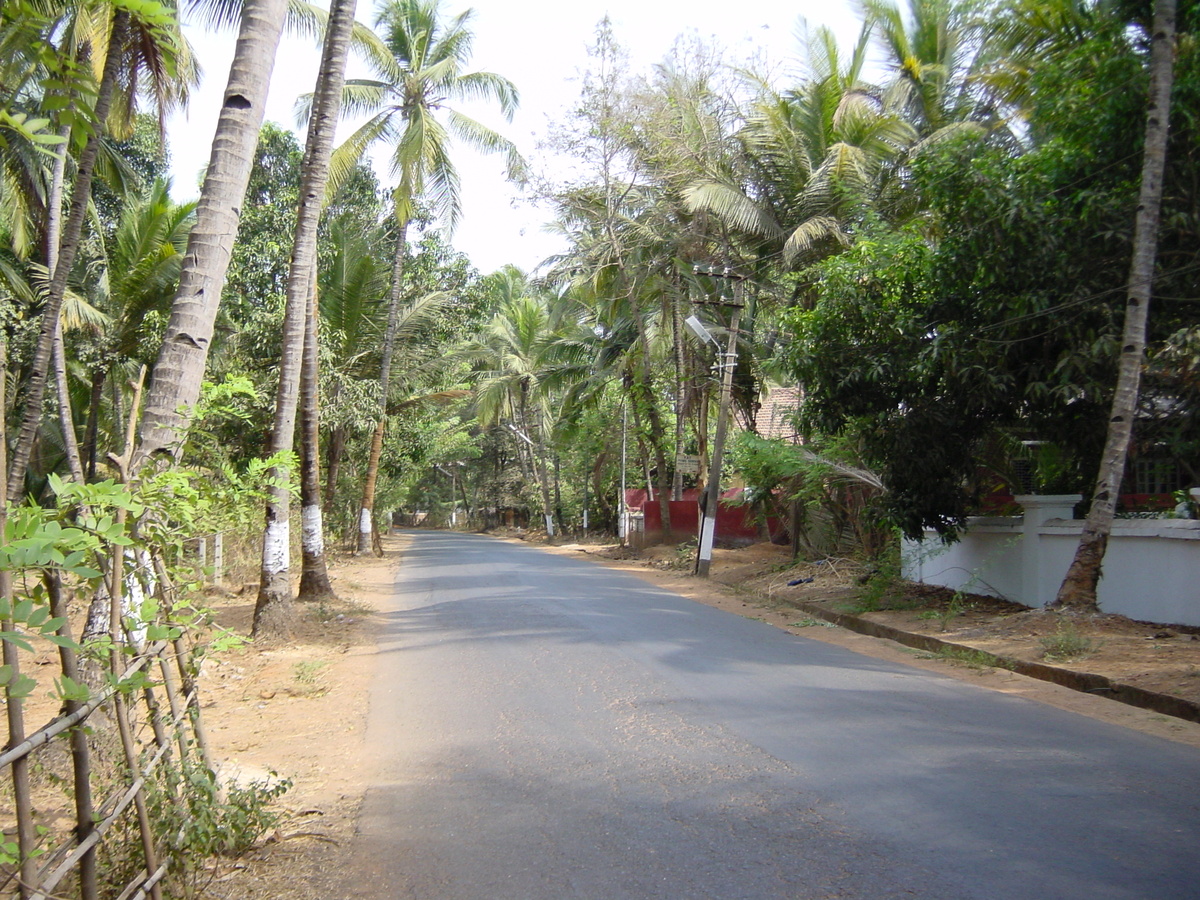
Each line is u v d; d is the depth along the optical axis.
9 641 2.72
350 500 31.95
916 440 12.99
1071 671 8.71
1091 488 13.63
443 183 23.69
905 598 14.62
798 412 16.14
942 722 7.30
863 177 19.16
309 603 14.24
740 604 16.41
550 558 29.53
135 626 4.02
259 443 20.12
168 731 5.99
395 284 25.03
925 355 12.16
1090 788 5.60
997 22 13.59
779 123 21.08
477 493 65.81
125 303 19.67
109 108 10.66
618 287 26.33
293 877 4.55
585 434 37.31
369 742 7.11
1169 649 9.08
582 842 4.91
